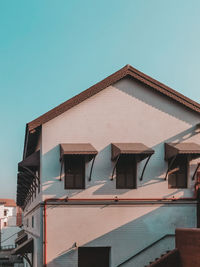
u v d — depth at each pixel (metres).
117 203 18.11
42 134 17.95
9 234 67.94
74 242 17.56
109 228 17.92
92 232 17.77
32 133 18.05
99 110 18.59
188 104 19.02
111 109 18.69
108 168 18.28
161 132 18.95
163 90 18.86
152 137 18.86
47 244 17.38
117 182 18.39
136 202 18.23
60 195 17.75
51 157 17.89
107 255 18.11
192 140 19.14
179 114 19.20
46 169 17.80
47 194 17.66
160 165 18.69
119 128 18.66
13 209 83.38
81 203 17.84
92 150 16.72
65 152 16.44
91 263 17.94
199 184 18.66
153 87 18.81
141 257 17.88
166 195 18.47
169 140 18.95
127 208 18.19
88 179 18.05
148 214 18.27
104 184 18.14
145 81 18.77
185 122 19.20
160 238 18.14
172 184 18.73
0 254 53.16
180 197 18.55
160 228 18.23
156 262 15.51
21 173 21.09
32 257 21.81
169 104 19.20
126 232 18.02
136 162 18.42
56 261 17.33
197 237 14.30
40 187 18.38
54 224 17.56
